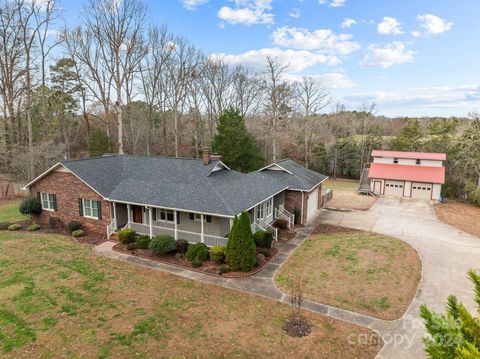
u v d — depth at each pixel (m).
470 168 37.22
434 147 44.03
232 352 9.64
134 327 10.70
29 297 12.29
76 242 18.81
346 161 50.94
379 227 23.36
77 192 20.55
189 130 47.12
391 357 9.56
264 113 47.34
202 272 15.33
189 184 19.27
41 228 21.44
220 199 17.36
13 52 34.66
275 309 12.18
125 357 9.23
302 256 17.42
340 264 16.23
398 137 51.81
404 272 15.37
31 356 9.10
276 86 40.94
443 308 12.31
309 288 13.81
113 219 19.84
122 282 13.98
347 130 55.56
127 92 36.44
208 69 46.00
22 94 37.50
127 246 17.81
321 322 11.34
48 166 34.22
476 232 22.53
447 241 20.28
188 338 10.23
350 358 9.52
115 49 32.38
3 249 17.22
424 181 34.38
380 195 36.31
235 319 11.43
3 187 37.03
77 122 47.97
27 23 32.75
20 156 33.06
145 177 21.00
